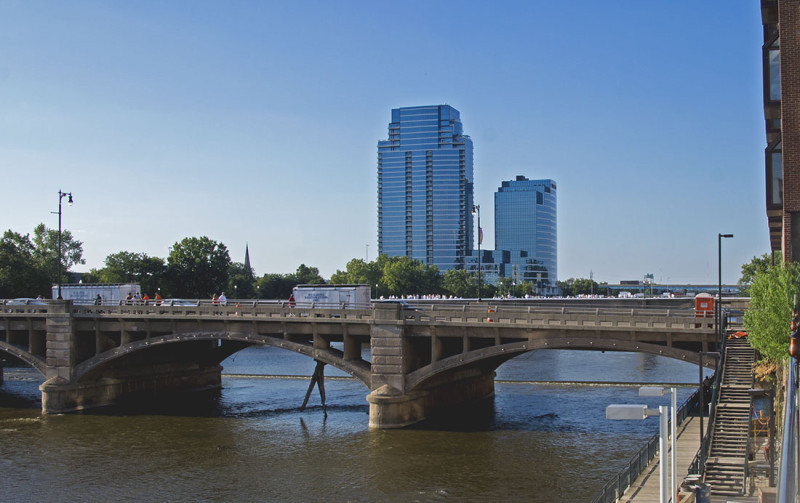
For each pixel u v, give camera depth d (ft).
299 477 161.17
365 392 278.46
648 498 114.21
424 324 209.05
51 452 187.21
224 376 329.31
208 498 148.36
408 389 210.38
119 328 247.91
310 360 393.50
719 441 141.59
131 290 303.07
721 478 126.52
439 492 147.95
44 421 227.61
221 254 570.87
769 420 129.49
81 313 250.57
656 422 215.10
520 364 368.68
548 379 307.78
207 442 195.72
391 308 209.87
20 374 352.49
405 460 172.65
